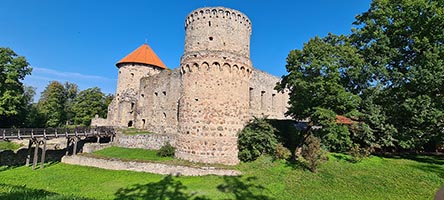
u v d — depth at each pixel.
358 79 24.36
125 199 16.44
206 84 24.86
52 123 57.84
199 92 24.88
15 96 39.59
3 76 38.75
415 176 18.81
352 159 22.66
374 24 26.05
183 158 24.91
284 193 16.95
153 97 42.78
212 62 24.88
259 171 21.58
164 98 40.50
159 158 26.69
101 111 64.56
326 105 22.67
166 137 32.06
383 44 24.42
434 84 20.95
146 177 22.23
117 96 49.31
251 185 18.58
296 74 22.47
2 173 25.64
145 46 52.50
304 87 21.52
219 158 23.89
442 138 23.53
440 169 20.23
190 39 26.92
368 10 27.62
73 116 64.69
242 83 26.14
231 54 25.33
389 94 24.14
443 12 21.03
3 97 37.91
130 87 48.62
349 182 18.30
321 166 21.34
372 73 23.86
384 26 25.44
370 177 18.95
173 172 22.92
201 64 25.09
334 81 21.12
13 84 39.50
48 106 59.91
